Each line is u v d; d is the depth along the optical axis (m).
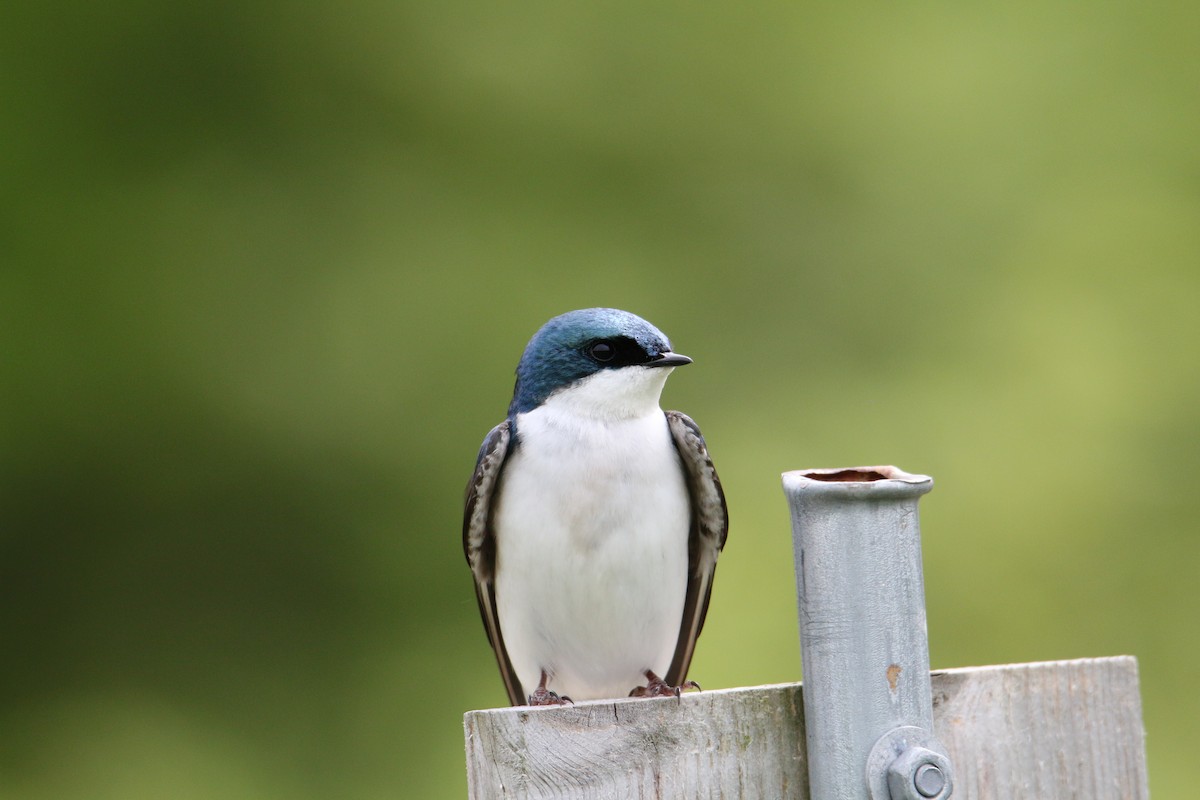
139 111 13.60
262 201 13.47
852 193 13.68
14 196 13.23
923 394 12.90
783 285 13.44
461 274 13.30
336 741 12.22
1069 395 12.72
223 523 12.75
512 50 13.91
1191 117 13.66
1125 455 12.37
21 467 12.83
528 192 13.66
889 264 13.45
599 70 13.94
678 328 13.30
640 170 13.74
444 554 12.59
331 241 13.41
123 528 12.79
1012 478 12.44
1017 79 13.90
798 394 13.09
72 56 13.62
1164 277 13.14
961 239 13.47
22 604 12.66
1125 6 13.89
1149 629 11.81
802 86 13.95
